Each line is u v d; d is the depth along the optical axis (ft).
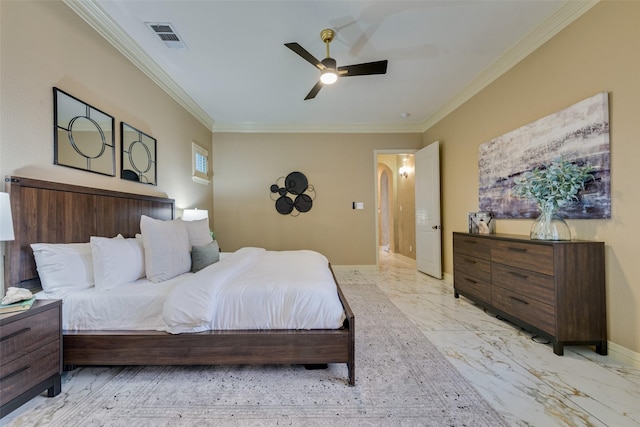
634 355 5.65
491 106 9.98
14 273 4.86
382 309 9.34
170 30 7.48
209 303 5.25
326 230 15.85
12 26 4.95
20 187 4.95
